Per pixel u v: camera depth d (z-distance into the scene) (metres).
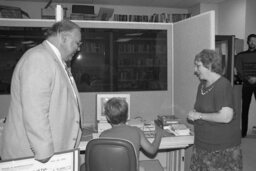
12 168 1.18
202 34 1.95
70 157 1.30
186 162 2.29
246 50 4.45
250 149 3.69
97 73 2.40
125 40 2.43
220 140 1.64
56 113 1.36
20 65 1.32
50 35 1.45
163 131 2.16
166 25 2.49
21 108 1.31
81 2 5.66
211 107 1.66
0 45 2.19
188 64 2.21
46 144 1.22
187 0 5.53
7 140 1.36
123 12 6.03
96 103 2.27
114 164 1.40
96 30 2.36
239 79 4.28
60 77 1.37
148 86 2.52
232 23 5.24
